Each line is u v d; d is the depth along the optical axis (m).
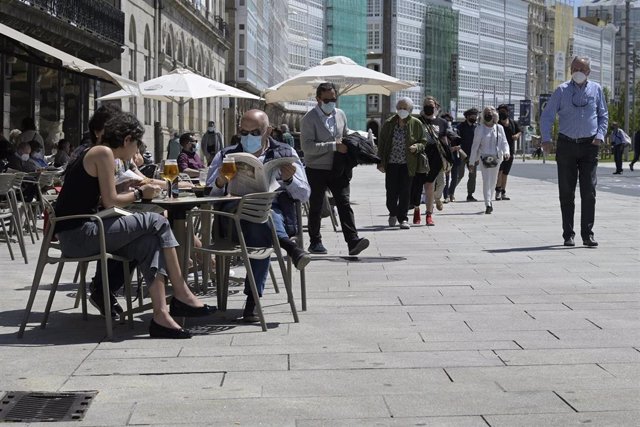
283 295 11.19
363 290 11.52
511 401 6.54
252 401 6.59
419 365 7.59
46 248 8.96
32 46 20.17
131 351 8.20
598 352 8.00
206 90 23.56
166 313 8.83
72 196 8.98
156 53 55.44
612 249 15.88
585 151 16.02
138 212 9.52
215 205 10.15
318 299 10.88
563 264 13.91
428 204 21.08
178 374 7.37
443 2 179.25
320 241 15.63
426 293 11.24
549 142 16.03
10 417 6.27
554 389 6.84
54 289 9.30
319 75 25.30
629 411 6.29
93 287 10.30
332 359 7.82
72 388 6.97
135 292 11.38
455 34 184.00
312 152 15.01
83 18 35.78
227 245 9.67
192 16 67.38
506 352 8.02
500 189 30.09
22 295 11.35
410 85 26.23
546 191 35.72
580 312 9.89
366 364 7.63
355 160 14.95
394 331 8.96
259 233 9.83
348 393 6.78
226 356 7.98
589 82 15.94
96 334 8.98
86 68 21.31
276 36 124.44
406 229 20.09
